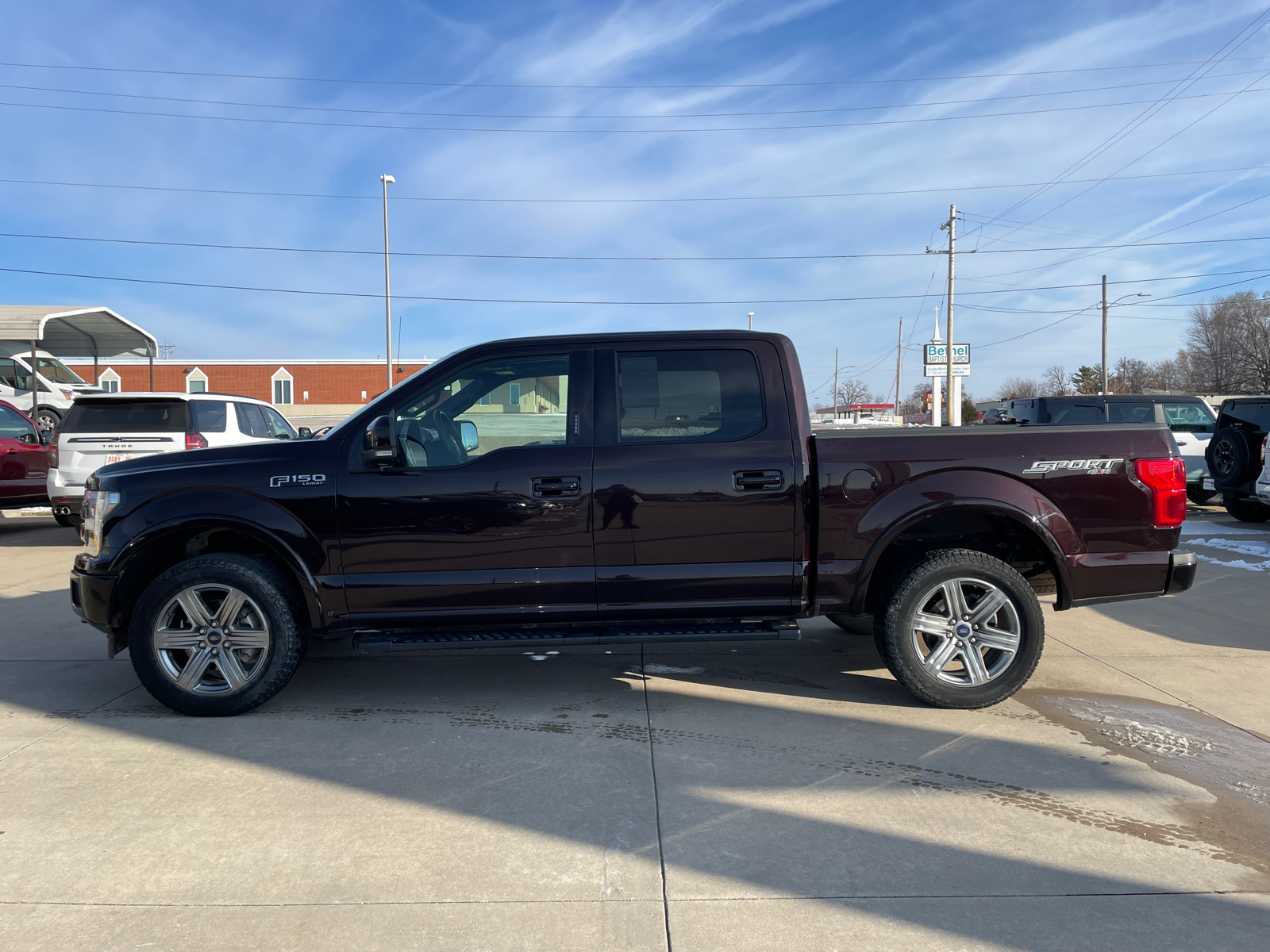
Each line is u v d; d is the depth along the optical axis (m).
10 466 10.83
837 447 4.20
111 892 2.61
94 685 4.73
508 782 3.42
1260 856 2.83
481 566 4.18
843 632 6.00
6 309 15.48
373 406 4.29
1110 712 4.27
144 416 9.48
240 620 4.22
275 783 3.41
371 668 5.11
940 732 3.98
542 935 2.38
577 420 4.26
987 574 4.16
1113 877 2.70
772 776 3.48
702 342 4.34
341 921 2.45
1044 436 4.27
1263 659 5.26
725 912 2.49
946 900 2.56
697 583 4.20
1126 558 4.24
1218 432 11.80
